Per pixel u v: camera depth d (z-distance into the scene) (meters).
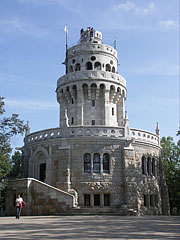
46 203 34.12
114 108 49.97
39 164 42.38
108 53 52.66
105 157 38.88
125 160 38.22
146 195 40.84
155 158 44.22
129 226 17.62
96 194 37.59
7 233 14.00
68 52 53.97
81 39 58.34
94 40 56.84
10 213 36.81
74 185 37.44
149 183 41.41
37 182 35.22
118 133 39.69
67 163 37.94
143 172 41.66
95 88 48.53
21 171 45.00
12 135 36.81
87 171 38.12
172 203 62.28
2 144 36.09
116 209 34.84
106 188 37.34
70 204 33.31
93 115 48.00
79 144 38.75
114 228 16.23
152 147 43.81
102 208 35.22
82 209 32.97
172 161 62.84
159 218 28.03
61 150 38.69
